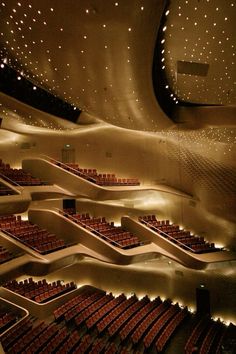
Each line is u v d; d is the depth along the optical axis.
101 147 15.01
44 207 14.27
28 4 6.62
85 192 13.20
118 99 9.79
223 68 9.30
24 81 11.80
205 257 12.15
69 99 10.98
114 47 7.18
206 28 8.20
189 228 13.72
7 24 7.68
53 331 10.16
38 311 11.49
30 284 12.54
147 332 11.05
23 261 10.37
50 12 6.57
